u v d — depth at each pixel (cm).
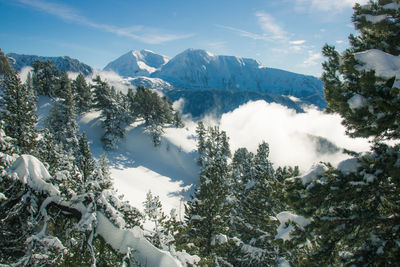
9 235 781
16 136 1575
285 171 1867
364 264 455
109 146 7706
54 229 880
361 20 612
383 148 508
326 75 621
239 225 2033
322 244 510
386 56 457
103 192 830
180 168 7925
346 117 536
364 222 477
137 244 730
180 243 1297
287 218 593
